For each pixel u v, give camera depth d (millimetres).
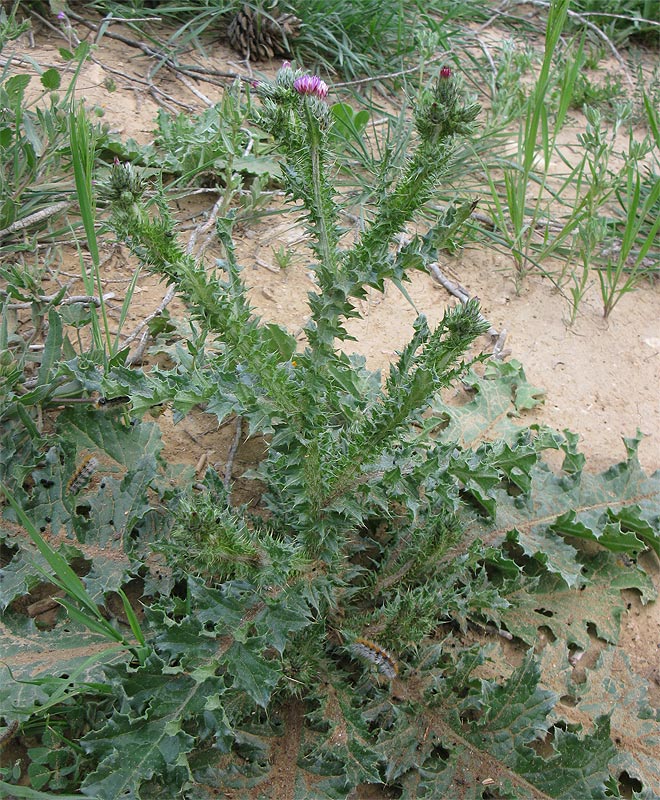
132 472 734
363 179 1212
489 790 652
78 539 713
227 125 1131
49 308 833
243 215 1111
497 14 1776
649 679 755
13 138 1050
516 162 1262
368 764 630
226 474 818
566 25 1782
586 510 819
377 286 594
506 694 660
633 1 1794
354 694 665
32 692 622
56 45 1312
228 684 643
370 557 770
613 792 650
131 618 613
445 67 542
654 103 1450
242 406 609
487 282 1120
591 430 944
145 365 909
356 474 626
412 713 670
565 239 1200
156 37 1419
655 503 827
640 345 1062
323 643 695
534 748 700
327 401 705
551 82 1450
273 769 634
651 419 968
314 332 604
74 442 764
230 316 581
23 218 1001
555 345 1043
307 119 557
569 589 789
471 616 762
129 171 545
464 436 883
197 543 576
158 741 573
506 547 810
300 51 1470
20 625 665
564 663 741
